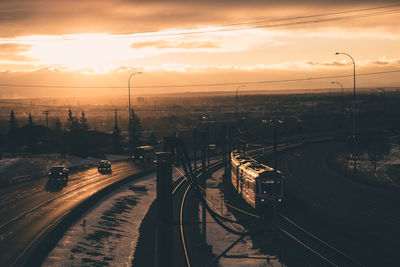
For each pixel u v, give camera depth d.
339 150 86.25
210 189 46.34
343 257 21.89
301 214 32.53
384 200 38.09
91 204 35.66
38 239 24.83
